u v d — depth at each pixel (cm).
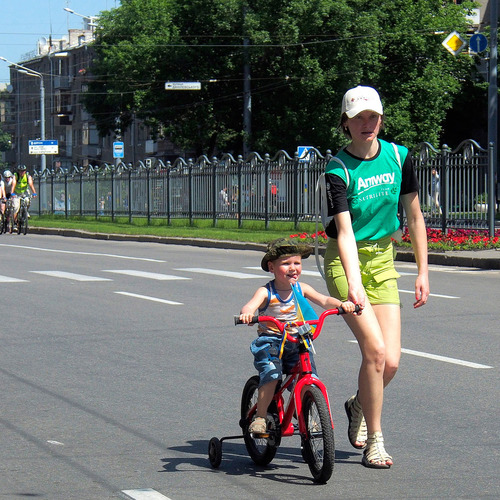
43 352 1069
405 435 707
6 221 3781
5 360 1024
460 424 738
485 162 2505
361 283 596
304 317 611
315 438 595
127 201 4275
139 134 9875
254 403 646
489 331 1187
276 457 662
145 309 1411
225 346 1098
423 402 812
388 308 625
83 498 568
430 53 5891
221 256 2481
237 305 1451
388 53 5862
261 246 2688
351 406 666
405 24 5756
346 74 5475
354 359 1008
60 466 638
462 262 2134
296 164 3209
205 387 886
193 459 655
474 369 952
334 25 5412
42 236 3653
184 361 1011
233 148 6297
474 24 6600
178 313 1367
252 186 3447
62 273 1980
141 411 796
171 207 3941
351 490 577
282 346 599
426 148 2708
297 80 5478
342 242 601
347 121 616
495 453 656
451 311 1370
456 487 580
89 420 766
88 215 4669
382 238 629
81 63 11362
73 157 11706
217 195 3653
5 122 14288
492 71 3338
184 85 4984
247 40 5538
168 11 6388
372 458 623
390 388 868
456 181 2606
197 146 6347
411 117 5859
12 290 1666
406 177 632
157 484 596
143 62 6066
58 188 5031
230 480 604
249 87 5459
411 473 611
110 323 1277
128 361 1013
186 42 6003
